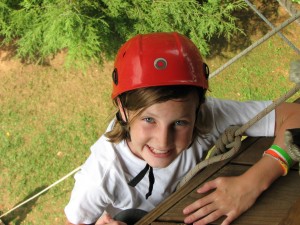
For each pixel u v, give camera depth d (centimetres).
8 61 540
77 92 522
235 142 132
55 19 424
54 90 523
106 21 479
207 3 500
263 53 564
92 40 447
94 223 162
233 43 570
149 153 124
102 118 501
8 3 473
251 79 545
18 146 481
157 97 112
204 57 559
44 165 469
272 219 119
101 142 151
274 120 144
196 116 130
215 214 121
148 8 479
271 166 126
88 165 150
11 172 466
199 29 502
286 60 559
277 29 124
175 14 482
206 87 125
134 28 488
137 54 118
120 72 124
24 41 482
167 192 159
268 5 598
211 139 156
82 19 434
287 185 127
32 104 511
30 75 533
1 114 502
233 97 530
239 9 591
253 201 122
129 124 124
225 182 125
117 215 149
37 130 492
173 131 119
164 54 117
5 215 441
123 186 149
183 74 116
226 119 151
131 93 118
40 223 436
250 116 151
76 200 150
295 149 100
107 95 519
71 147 480
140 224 125
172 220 124
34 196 405
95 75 534
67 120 500
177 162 150
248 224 119
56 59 543
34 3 460
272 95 532
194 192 130
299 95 517
